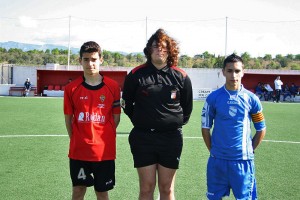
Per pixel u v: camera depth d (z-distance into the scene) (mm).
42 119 14539
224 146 3955
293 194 5441
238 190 3965
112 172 4141
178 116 4004
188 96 4105
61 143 9367
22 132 11148
